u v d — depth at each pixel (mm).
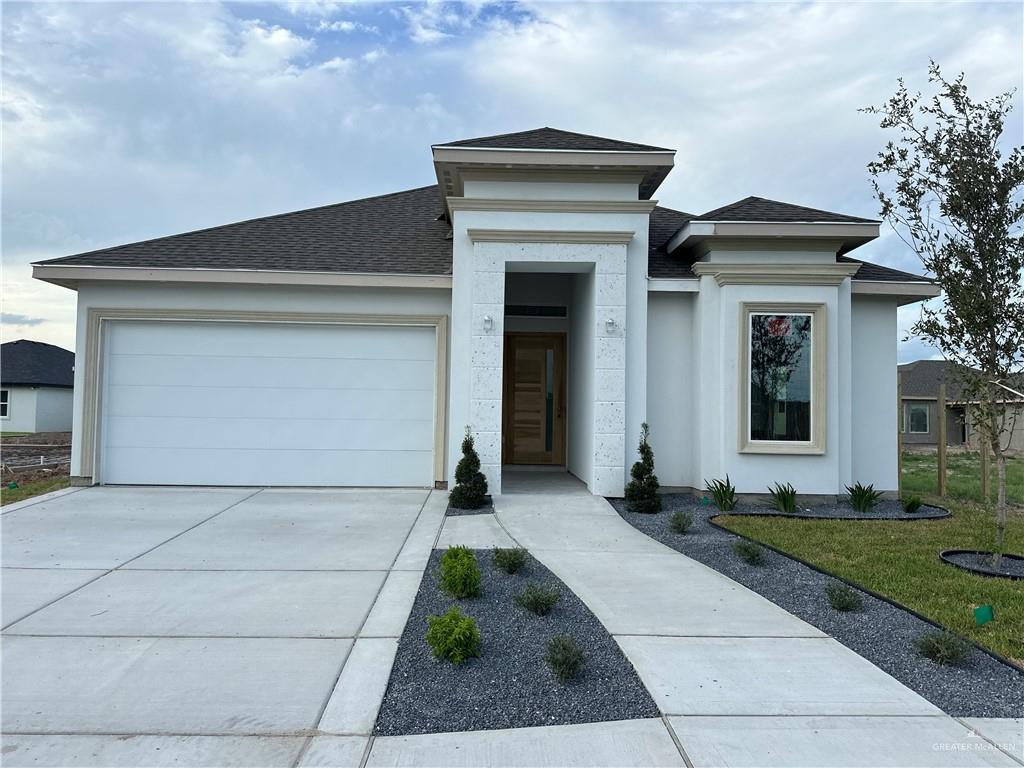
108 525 8125
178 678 4090
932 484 13438
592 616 5133
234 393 10789
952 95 6523
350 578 6109
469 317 10094
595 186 10234
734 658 4375
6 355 31969
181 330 10773
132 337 10742
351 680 4070
